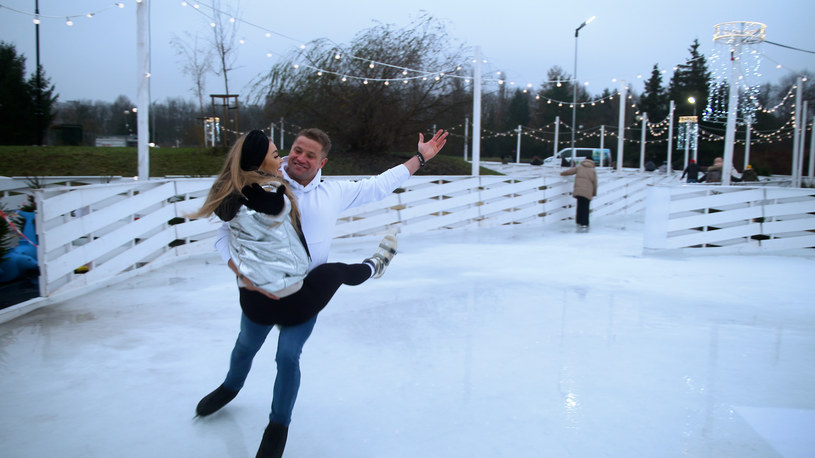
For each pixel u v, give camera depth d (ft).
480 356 12.34
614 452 8.29
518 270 22.31
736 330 14.47
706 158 145.38
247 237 7.48
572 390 10.53
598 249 28.12
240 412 9.56
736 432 8.94
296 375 7.79
